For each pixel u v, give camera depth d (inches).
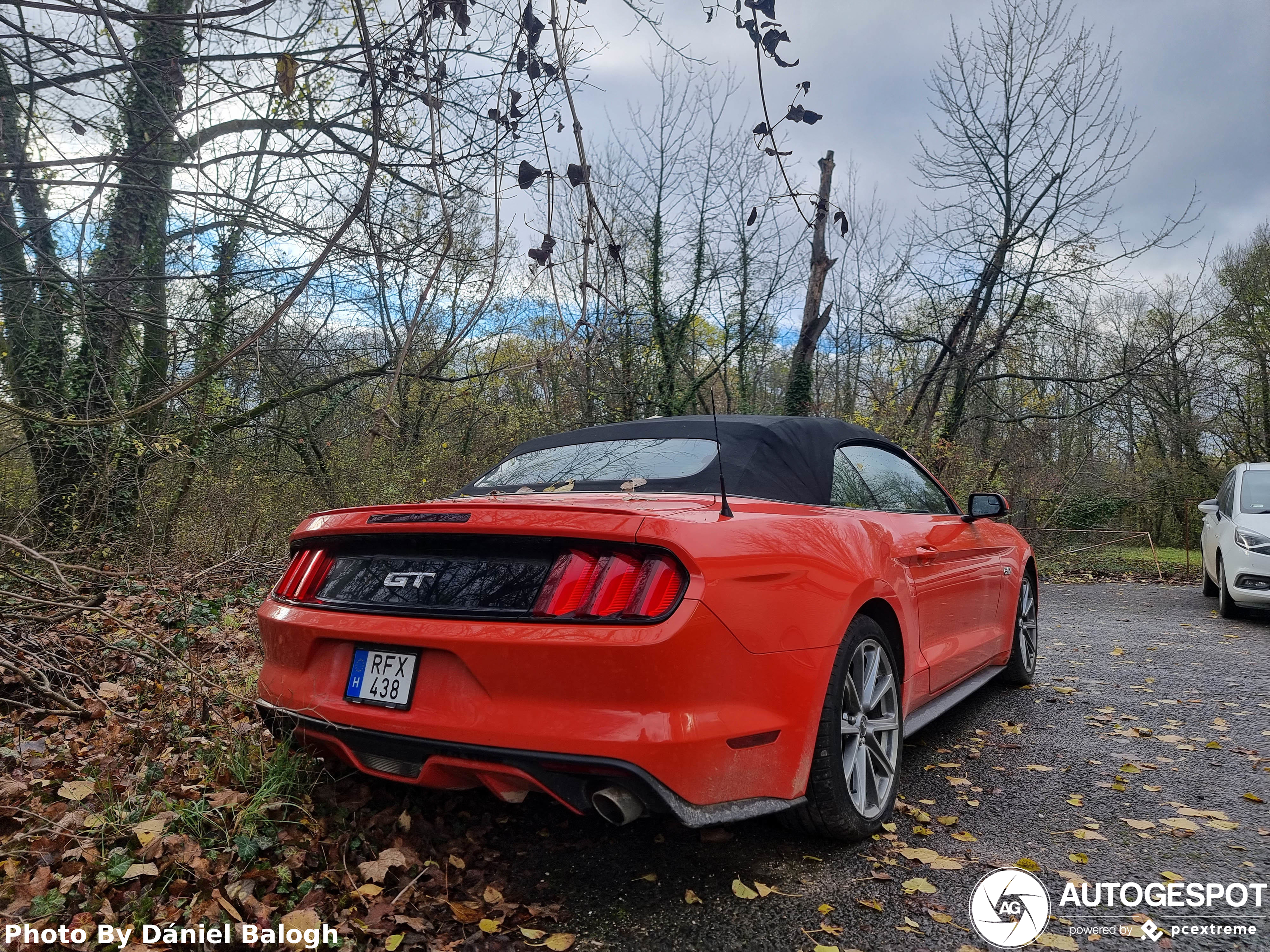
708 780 84.2
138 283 255.6
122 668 166.6
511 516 89.3
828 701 99.7
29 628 148.9
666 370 622.8
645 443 131.1
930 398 723.4
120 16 112.3
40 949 75.2
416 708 88.8
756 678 89.7
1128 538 645.9
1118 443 893.2
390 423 94.7
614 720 81.3
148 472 274.4
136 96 184.9
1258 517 326.6
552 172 87.1
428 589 92.4
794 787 94.1
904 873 97.3
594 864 98.7
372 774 94.2
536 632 83.7
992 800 122.1
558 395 387.2
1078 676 212.4
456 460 426.9
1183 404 866.1
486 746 83.7
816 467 126.8
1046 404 701.3
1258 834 109.4
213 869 90.1
